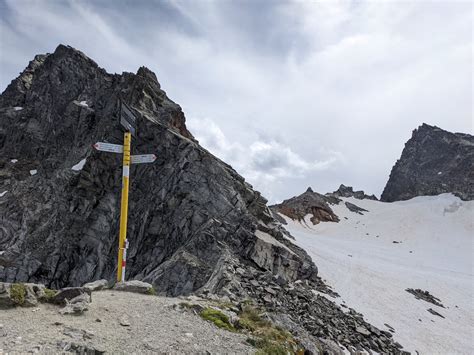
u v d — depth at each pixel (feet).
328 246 227.61
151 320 39.37
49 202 162.09
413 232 351.25
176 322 40.19
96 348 28.04
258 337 42.01
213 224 112.98
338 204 452.76
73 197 147.33
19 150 232.32
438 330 108.06
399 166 543.80
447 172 466.70
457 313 131.13
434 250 302.04
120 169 146.82
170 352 30.94
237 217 121.80
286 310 73.05
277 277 91.56
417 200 448.24
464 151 474.08
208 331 39.37
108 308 41.52
